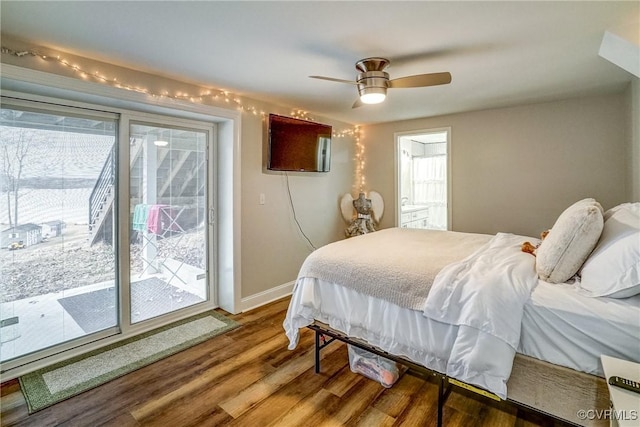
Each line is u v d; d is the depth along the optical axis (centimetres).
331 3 156
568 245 155
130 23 175
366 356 219
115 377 220
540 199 348
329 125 412
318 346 224
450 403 192
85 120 254
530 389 144
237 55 219
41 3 155
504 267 169
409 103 346
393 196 456
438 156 644
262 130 346
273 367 232
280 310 339
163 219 302
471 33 188
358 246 246
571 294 143
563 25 179
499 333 140
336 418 180
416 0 153
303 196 402
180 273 318
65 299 249
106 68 232
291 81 275
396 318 180
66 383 213
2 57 191
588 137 321
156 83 259
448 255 212
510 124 361
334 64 236
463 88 292
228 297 334
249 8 160
